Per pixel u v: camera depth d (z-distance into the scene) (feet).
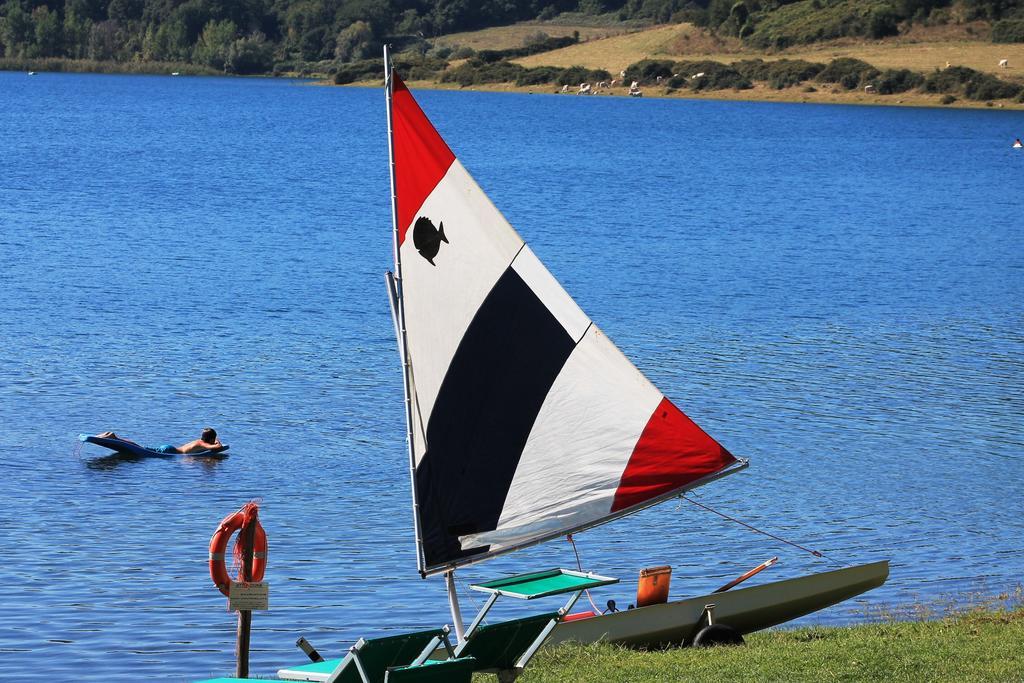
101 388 200.75
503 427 79.10
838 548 130.00
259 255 368.89
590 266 363.76
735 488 153.17
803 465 164.04
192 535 132.36
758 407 196.85
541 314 80.28
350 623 106.93
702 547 130.62
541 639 64.75
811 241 440.04
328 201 534.78
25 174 603.67
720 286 330.34
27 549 125.29
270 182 614.34
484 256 79.30
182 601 111.75
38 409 186.29
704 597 89.86
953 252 418.31
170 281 312.29
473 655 63.67
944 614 102.83
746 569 123.03
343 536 132.36
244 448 169.37
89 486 149.79
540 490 80.33
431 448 76.28
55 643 100.94
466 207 78.84
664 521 139.85
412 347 76.28
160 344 237.04
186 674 95.09
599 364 80.94
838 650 78.69
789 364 231.09
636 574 121.90
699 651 80.94
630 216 502.79
